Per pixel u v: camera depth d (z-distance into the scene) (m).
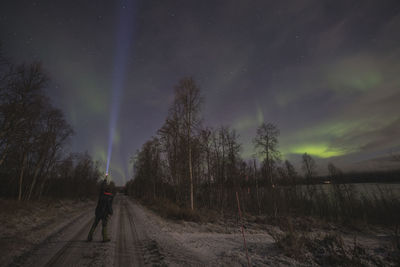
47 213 13.55
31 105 18.44
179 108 20.55
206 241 7.17
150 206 23.84
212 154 27.47
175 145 22.52
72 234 6.84
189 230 10.02
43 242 5.68
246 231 11.98
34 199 26.39
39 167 26.09
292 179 35.31
